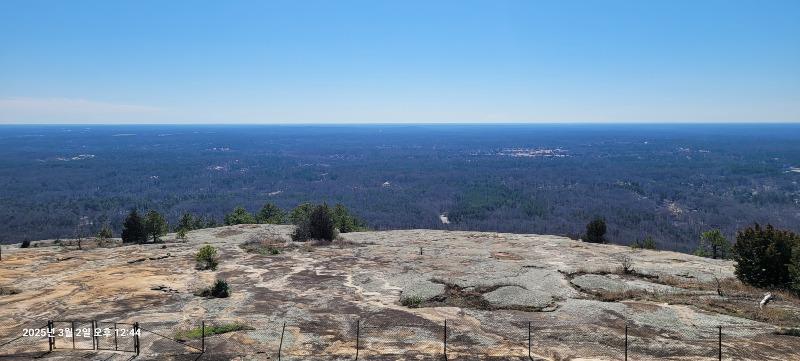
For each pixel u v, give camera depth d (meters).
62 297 21.73
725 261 31.03
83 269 27.69
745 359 14.94
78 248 36.50
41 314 19.39
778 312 19.22
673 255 32.44
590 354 15.55
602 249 34.66
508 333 17.52
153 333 17.00
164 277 25.50
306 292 22.84
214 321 18.31
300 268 28.03
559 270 26.95
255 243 37.28
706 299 21.45
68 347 15.77
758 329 17.59
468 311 20.17
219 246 35.81
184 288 23.41
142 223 40.16
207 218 110.62
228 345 15.89
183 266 28.50
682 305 20.58
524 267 27.86
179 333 16.98
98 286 23.52
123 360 14.76
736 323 18.25
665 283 24.73
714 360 14.89
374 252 33.44
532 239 40.25
